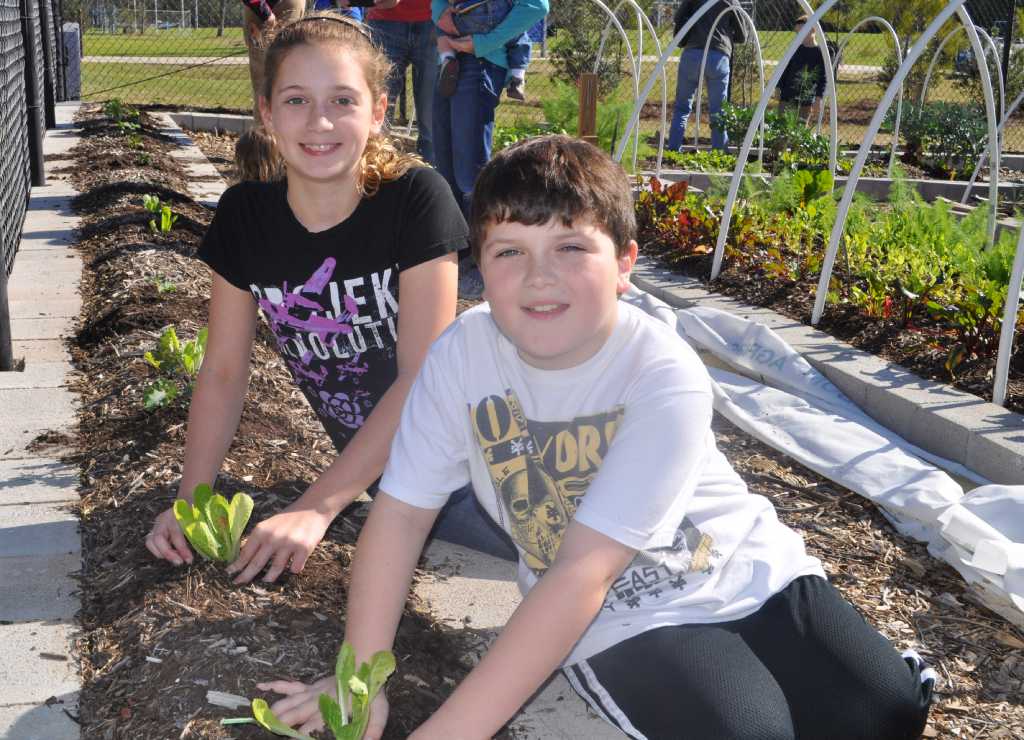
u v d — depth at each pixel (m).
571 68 14.02
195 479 2.57
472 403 2.04
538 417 2.02
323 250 2.53
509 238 1.79
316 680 2.07
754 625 2.08
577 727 2.19
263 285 2.61
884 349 4.18
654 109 15.56
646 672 1.93
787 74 12.73
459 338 2.06
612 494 1.85
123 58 21.06
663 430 1.88
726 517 2.11
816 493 3.30
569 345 1.84
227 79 17.03
